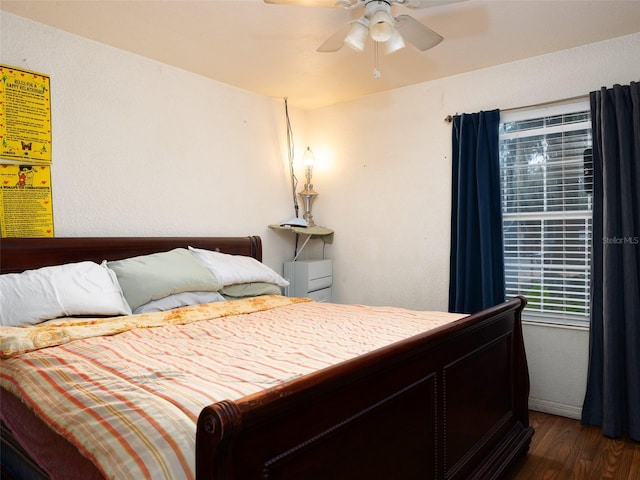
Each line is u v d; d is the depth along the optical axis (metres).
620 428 2.40
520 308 2.17
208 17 2.24
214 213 3.18
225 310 2.31
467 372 1.72
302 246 3.80
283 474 0.93
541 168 2.85
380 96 3.52
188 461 0.84
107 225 2.55
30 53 2.24
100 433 0.94
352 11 2.18
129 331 1.80
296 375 1.22
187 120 3.00
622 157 2.41
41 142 2.28
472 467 1.70
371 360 1.11
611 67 2.54
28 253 2.13
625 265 2.40
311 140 3.99
